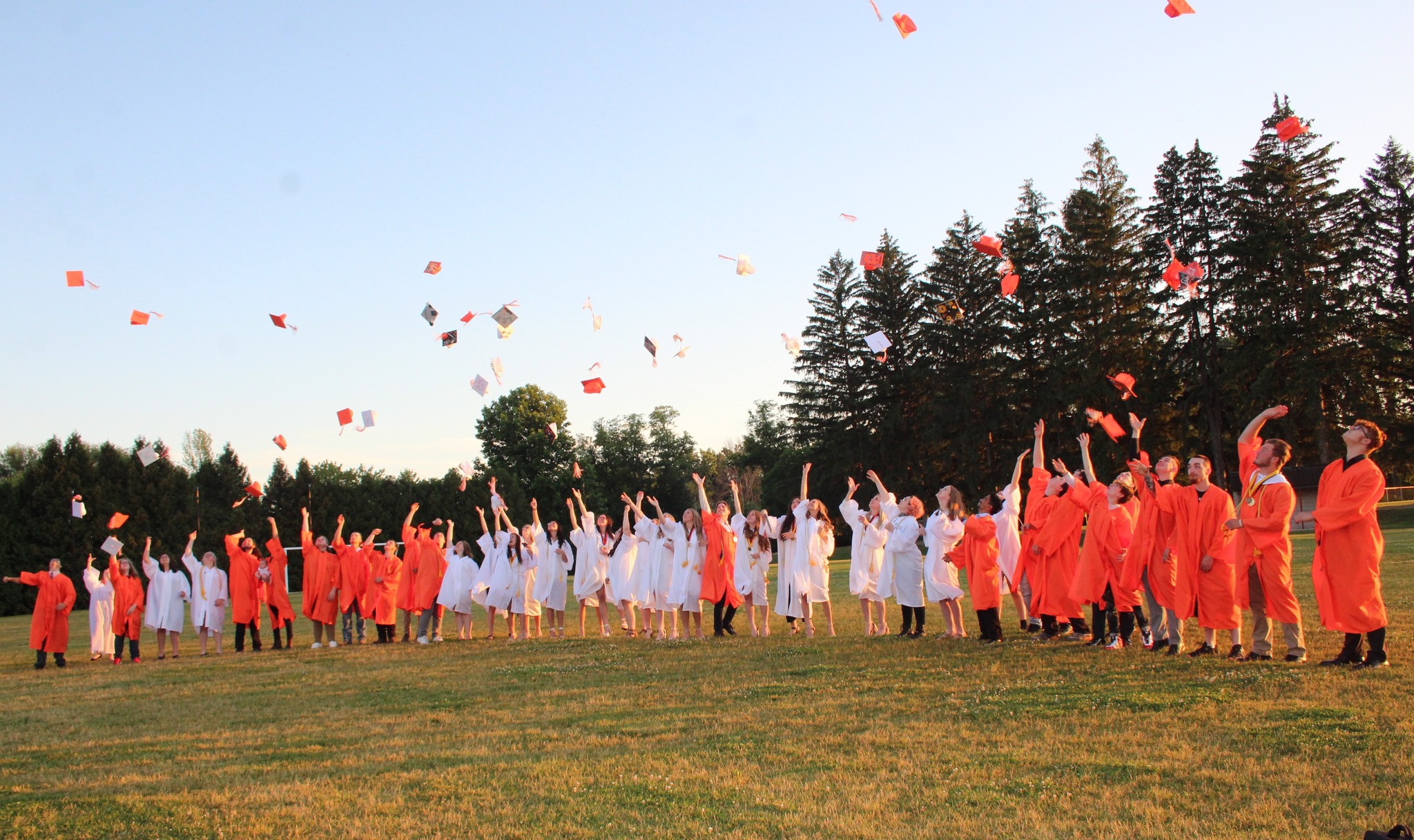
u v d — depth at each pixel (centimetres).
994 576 1071
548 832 497
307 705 934
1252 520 838
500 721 795
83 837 521
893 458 4972
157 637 1580
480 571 1597
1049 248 4378
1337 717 616
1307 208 3956
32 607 3678
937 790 533
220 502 5062
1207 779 522
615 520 8119
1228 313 3950
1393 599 1211
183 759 712
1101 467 4131
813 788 549
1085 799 504
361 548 1588
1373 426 791
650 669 1025
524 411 6625
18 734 853
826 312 5175
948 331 4591
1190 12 729
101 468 4028
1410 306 4138
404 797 571
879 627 1277
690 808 522
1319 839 430
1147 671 812
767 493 6525
